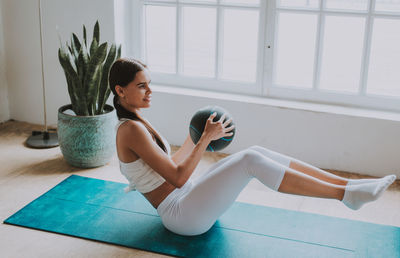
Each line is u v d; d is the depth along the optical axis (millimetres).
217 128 2324
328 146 3551
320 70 3658
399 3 3336
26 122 4469
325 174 2447
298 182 2289
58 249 2482
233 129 2414
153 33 4074
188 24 3941
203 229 2512
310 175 2457
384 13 3379
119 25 3953
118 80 2322
